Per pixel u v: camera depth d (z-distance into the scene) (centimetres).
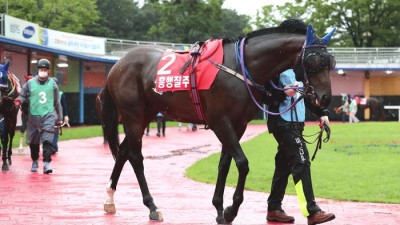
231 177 937
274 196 582
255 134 2380
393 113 4131
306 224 573
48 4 4197
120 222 576
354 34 4859
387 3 4566
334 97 4272
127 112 623
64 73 3359
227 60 549
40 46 2658
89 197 744
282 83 556
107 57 3509
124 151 638
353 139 1808
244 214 629
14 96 1027
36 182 892
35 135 1003
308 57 506
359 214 620
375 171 986
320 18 4788
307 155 545
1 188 823
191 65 565
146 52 628
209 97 548
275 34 544
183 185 870
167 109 594
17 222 571
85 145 1714
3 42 2353
